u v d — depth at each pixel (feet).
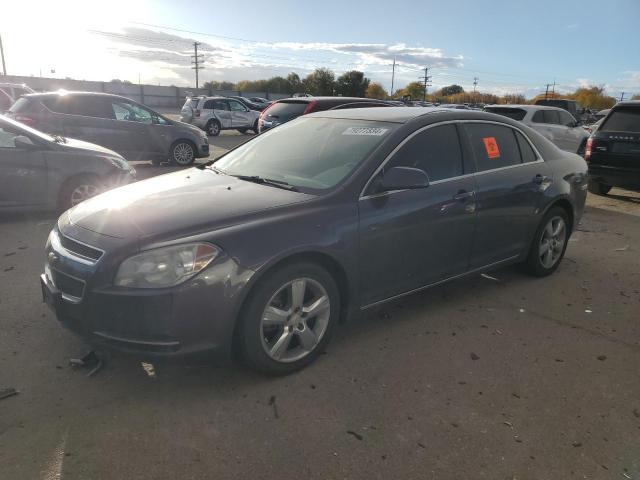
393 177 10.68
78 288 9.00
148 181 12.38
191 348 8.84
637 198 32.19
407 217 11.32
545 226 15.48
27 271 15.21
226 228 9.17
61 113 33.68
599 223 24.53
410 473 7.63
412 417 8.91
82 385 9.53
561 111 44.75
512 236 14.34
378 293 11.35
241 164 13.15
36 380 9.63
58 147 21.48
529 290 15.02
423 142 12.19
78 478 7.31
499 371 10.51
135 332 8.68
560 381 10.22
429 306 13.61
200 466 7.62
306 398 9.36
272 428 8.51
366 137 11.98
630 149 29.04
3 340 11.03
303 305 10.11
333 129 12.94
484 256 13.65
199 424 8.55
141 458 7.74
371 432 8.48
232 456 7.85
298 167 11.93
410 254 11.66
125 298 8.56
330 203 10.34
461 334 12.07
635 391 9.95
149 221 9.28
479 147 13.50
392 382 9.96
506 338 11.96
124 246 8.72
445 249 12.44
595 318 13.24
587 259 18.35
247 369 10.19
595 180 31.01
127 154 36.94
